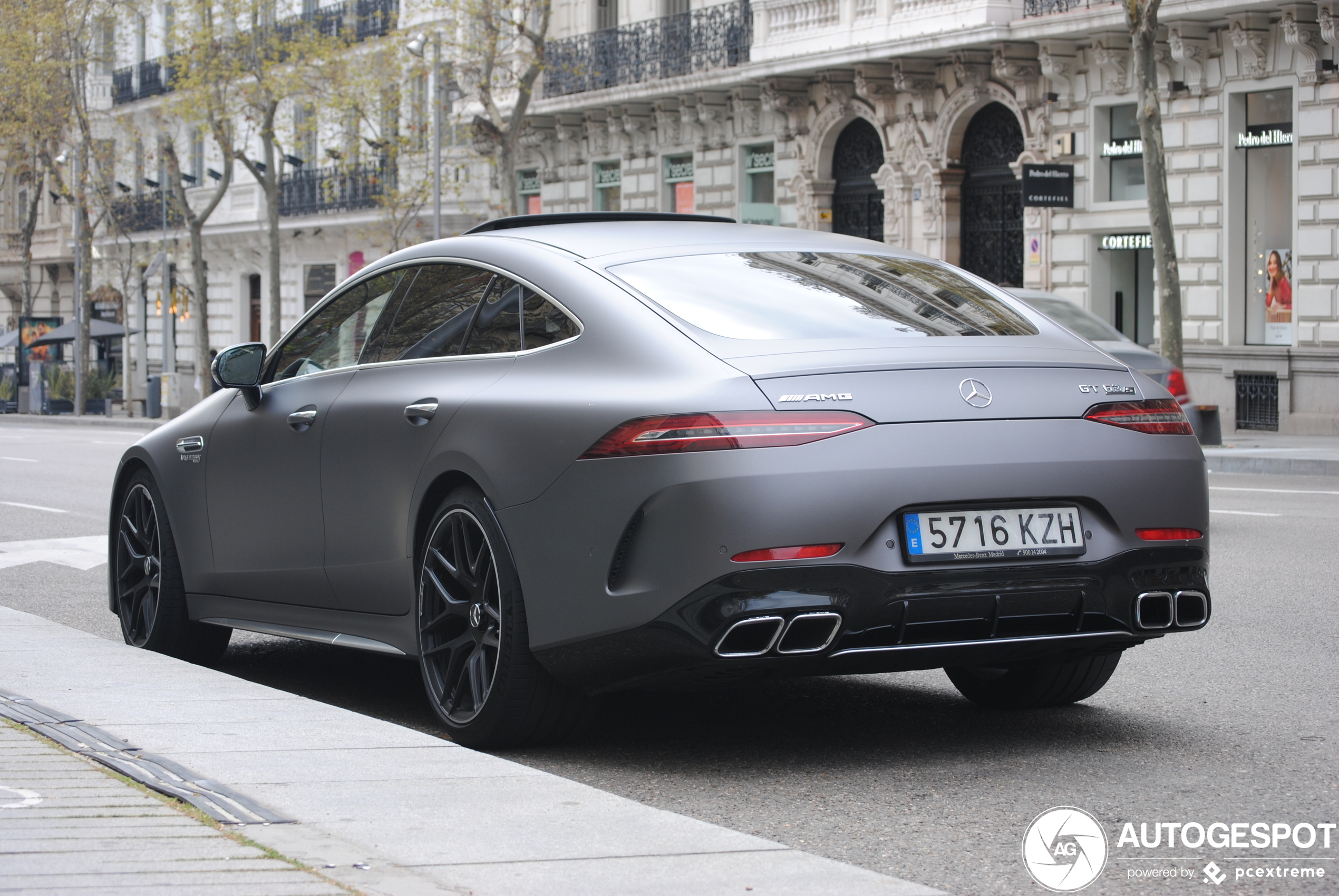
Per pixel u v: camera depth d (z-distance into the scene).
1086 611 4.67
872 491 4.40
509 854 3.54
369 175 41.44
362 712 5.92
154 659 6.17
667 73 33.84
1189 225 24.94
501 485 4.84
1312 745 5.11
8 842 3.42
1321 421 23.11
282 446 6.05
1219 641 7.23
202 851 3.39
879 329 4.92
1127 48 25.25
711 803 4.43
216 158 51.25
